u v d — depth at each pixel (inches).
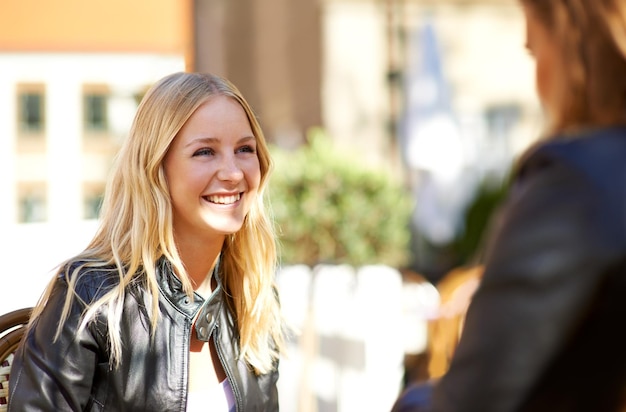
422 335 256.5
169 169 128.8
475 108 569.0
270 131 457.7
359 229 366.9
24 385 120.8
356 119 526.0
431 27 507.8
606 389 61.2
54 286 127.9
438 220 491.5
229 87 132.8
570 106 65.9
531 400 60.6
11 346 133.8
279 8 447.2
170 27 298.4
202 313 129.3
